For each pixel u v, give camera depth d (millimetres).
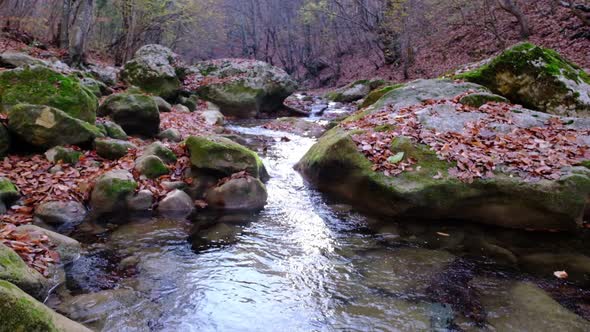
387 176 5320
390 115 7402
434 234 4711
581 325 2973
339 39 36750
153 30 27656
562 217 4629
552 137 5895
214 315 3119
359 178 5570
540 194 4672
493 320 3045
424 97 8586
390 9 24516
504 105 7438
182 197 5316
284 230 4793
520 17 17938
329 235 4668
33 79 7078
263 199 5660
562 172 4844
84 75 12422
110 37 30422
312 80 38000
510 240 4535
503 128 6270
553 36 16922
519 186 4781
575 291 3480
